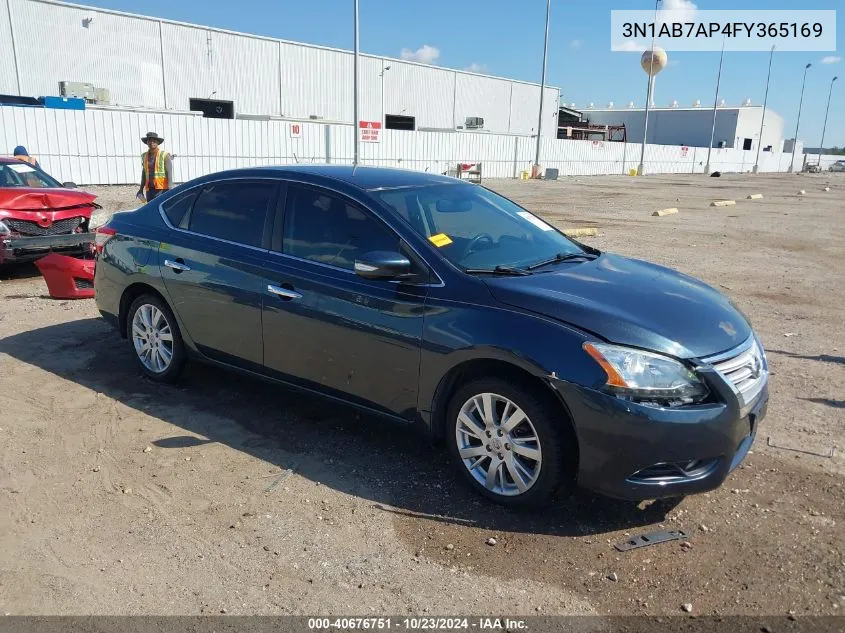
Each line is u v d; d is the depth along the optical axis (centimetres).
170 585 306
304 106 4291
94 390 523
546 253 439
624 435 321
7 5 3084
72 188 1057
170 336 520
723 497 378
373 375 401
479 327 354
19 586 304
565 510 366
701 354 332
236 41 3906
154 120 2694
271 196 461
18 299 808
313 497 378
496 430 361
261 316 447
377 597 299
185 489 385
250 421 473
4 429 455
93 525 350
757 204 2584
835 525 351
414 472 405
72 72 3325
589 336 332
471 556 328
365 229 414
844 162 9825
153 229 522
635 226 1698
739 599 296
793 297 892
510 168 4388
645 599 297
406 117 4897
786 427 469
